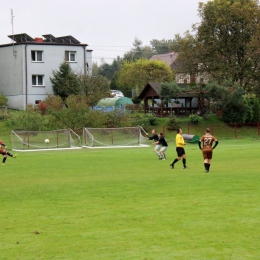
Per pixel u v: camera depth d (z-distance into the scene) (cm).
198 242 1234
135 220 1494
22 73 7775
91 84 7594
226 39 7481
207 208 1628
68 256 1155
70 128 6178
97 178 2541
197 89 7450
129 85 10731
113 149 5122
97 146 5603
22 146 5250
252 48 7325
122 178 2505
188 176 2503
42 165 3375
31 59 7825
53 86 7594
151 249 1188
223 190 1984
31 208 1731
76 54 8144
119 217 1541
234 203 1698
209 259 1098
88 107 6488
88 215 1584
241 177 2389
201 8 7550
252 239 1250
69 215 1595
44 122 6141
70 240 1294
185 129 7044
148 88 7606
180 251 1164
